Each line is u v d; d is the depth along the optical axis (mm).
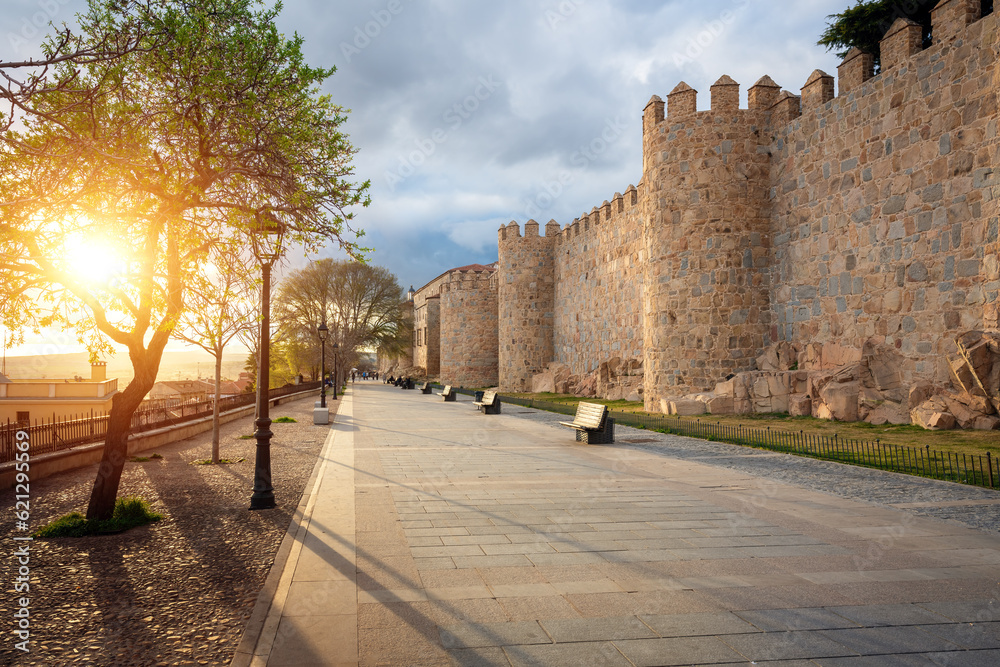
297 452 14250
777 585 4895
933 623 4152
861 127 17672
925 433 13594
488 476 10039
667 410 21312
